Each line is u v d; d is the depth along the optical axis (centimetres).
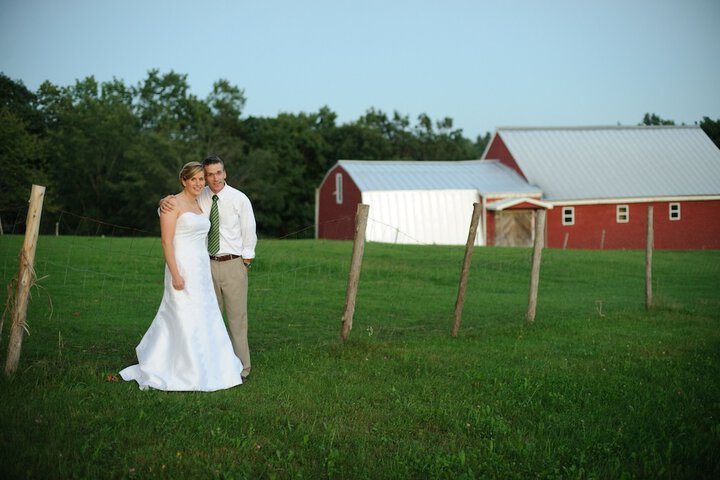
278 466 521
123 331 1020
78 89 7375
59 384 678
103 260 1773
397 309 1390
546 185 4122
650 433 606
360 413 646
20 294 693
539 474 525
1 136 5162
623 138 4622
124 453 524
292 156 6775
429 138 8262
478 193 3931
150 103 7619
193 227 717
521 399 712
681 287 2008
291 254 2162
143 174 5712
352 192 3962
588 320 1260
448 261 2253
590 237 4112
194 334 708
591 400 710
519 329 1140
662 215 4191
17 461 491
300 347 918
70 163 5931
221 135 6581
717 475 532
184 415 608
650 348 1005
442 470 521
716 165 4431
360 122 8150
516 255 2525
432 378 783
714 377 826
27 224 692
